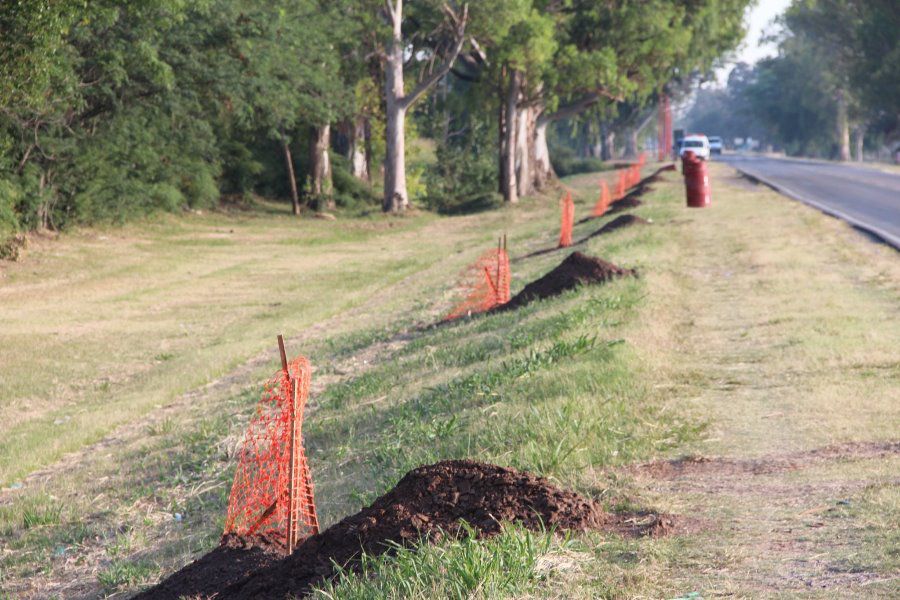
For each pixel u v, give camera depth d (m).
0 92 27.55
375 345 20.91
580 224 40.56
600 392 11.34
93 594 9.12
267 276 37.72
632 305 16.67
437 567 5.63
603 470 8.60
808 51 138.88
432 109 83.38
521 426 10.12
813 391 11.07
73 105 39.59
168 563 9.49
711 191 47.06
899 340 13.52
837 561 5.82
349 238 51.22
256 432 14.12
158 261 41.19
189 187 56.75
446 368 15.64
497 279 22.64
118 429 17.16
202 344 25.17
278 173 68.25
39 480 14.34
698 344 14.29
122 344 25.39
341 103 57.00
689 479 8.21
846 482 7.73
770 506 7.25
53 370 22.48
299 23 52.47
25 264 38.19
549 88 63.12
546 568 5.87
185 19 43.78
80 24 35.19
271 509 8.49
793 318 15.74
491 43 60.34
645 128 162.12
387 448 11.04
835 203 38.09
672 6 65.38
